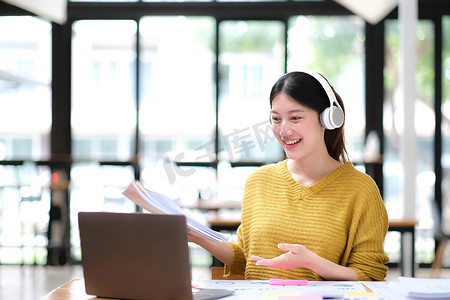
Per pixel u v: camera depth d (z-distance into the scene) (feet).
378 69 21.40
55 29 21.77
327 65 21.66
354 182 5.75
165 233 4.36
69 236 21.29
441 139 20.92
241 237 6.36
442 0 20.74
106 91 21.98
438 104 20.92
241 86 21.83
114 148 22.00
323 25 21.70
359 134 21.49
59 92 21.84
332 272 5.24
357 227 5.64
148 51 21.97
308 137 5.62
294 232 5.71
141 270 4.49
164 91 21.97
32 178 21.48
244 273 6.21
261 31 21.81
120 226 4.50
